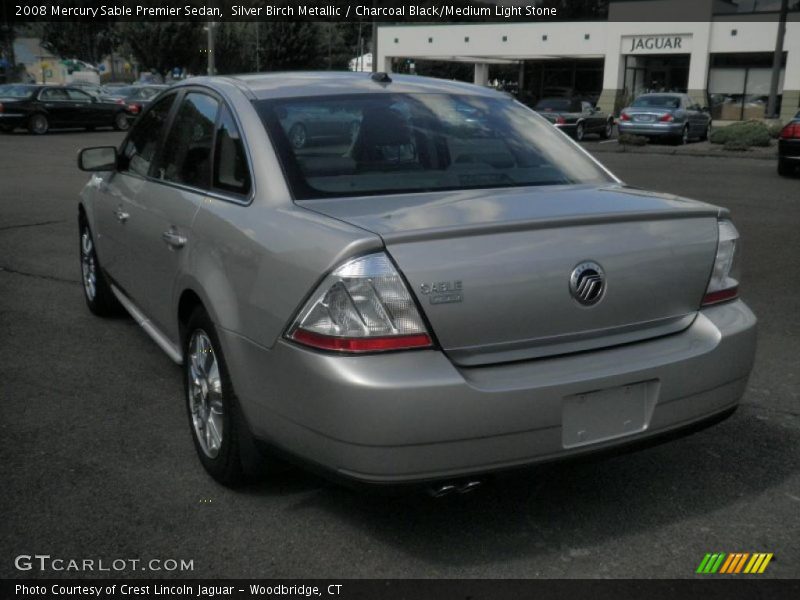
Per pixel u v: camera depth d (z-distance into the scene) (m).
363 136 3.41
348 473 2.62
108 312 5.75
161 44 54.00
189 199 3.64
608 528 3.09
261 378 2.85
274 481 3.41
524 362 2.75
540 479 3.47
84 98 26.58
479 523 3.12
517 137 3.74
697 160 19.31
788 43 34.19
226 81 3.85
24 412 4.11
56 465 3.54
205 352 3.39
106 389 4.43
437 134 3.54
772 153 19.95
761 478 3.49
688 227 3.06
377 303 2.56
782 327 5.65
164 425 3.97
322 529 3.06
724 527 3.10
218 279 3.14
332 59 62.69
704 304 3.12
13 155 18.38
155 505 3.21
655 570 2.82
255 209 3.13
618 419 2.84
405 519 3.13
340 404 2.55
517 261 2.70
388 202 3.02
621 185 3.59
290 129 3.36
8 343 5.20
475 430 2.60
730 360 3.06
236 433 3.11
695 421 3.02
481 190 3.25
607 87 38.53
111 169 4.83
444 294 2.61
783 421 4.08
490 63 45.84
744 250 8.29
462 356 2.67
